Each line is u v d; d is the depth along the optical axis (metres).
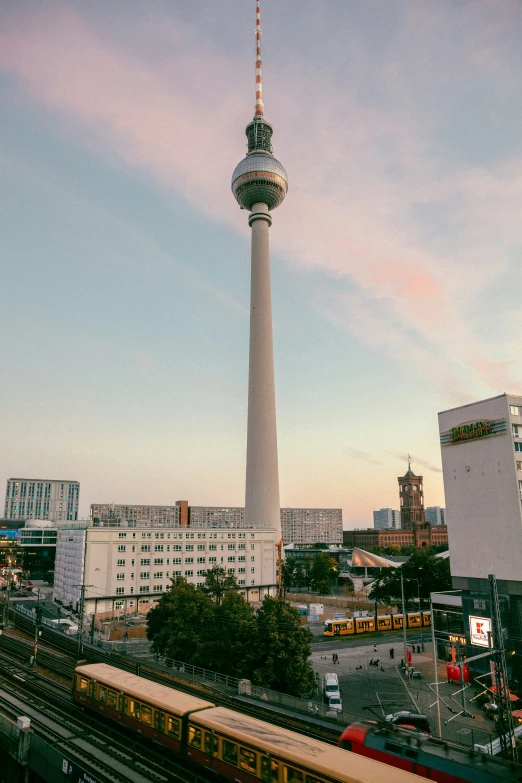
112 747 31.69
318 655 77.06
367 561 154.50
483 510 68.38
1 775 32.75
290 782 23.03
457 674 61.16
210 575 77.50
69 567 124.25
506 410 66.81
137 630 92.00
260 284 181.50
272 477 166.00
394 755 26.00
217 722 27.58
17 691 43.44
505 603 63.75
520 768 22.78
